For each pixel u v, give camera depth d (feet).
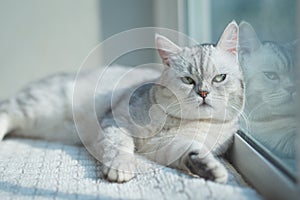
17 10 6.98
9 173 3.91
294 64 3.51
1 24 6.99
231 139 4.28
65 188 3.51
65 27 7.10
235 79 4.08
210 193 3.15
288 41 3.88
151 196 3.25
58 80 5.48
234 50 4.18
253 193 3.17
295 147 3.19
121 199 3.23
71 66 7.22
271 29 4.48
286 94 3.70
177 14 6.20
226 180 3.44
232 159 4.28
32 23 7.04
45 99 5.23
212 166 3.43
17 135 5.40
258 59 4.24
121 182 3.61
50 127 5.24
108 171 3.67
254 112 4.18
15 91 7.19
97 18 7.11
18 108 5.21
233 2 5.41
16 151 4.66
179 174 3.64
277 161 3.27
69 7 7.04
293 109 3.44
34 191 3.47
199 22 6.25
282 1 4.11
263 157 3.43
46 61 7.18
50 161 4.25
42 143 5.08
